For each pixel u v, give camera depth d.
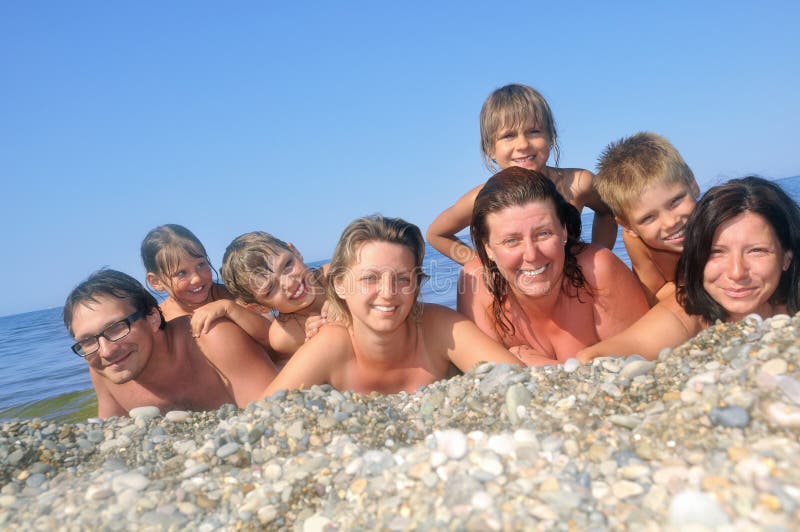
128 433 1.94
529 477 1.61
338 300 2.07
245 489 1.72
